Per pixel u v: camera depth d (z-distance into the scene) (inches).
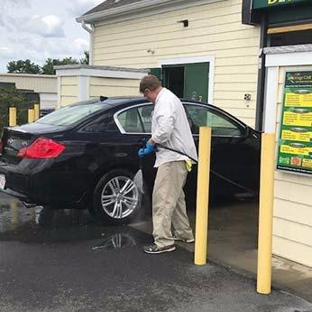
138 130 252.4
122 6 551.5
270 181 161.5
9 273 178.1
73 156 230.7
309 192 186.7
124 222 247.1
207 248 210.4
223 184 276.4
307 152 181.9
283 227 196.7
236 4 428.8
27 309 149.8
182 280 173.3
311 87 179.3
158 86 199.0
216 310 150.3
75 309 150.3
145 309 150.8
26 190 228.1
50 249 206.1
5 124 586.2
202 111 271.9
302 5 366.9
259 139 289.1
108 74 433.1
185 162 201.8
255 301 156.8
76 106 271.3
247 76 421.1
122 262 191.2
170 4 499.2
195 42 475.5
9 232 230.5
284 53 188.1
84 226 242.5
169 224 203.8
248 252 205.2
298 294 162.7
